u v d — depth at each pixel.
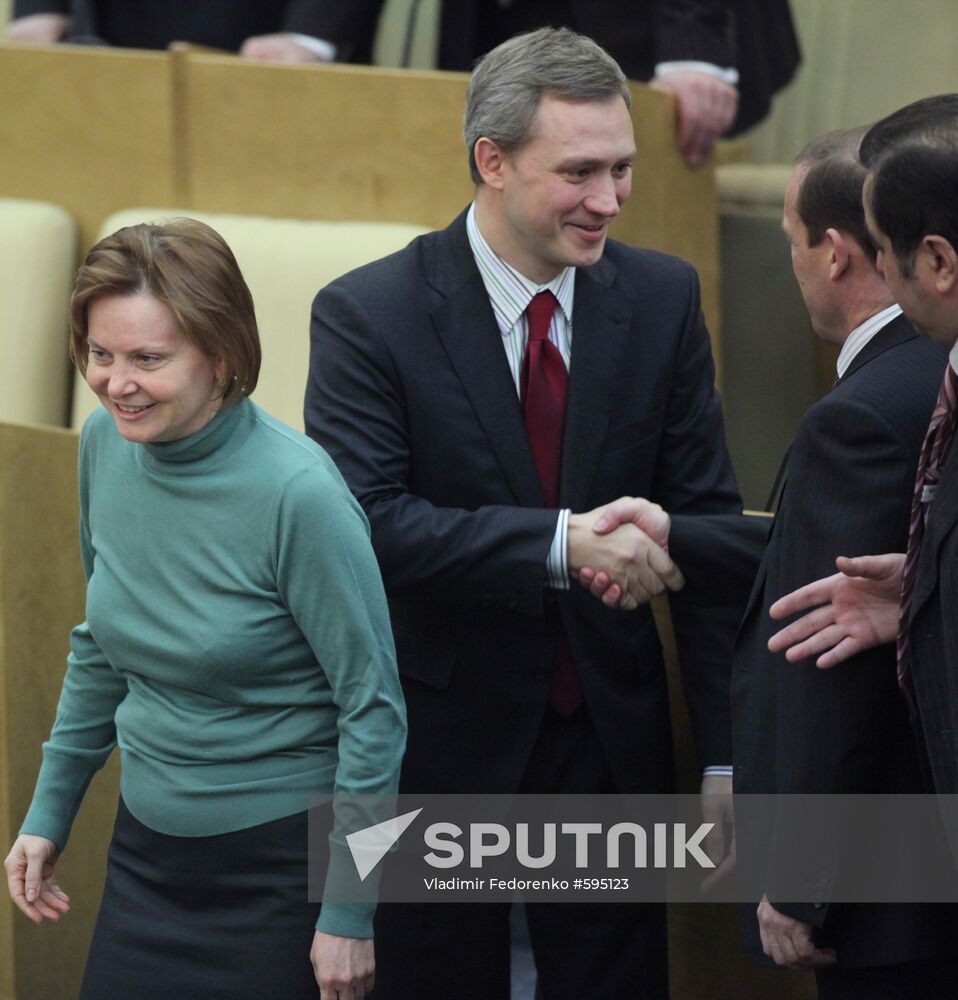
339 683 8.27
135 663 8.45
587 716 10.12
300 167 13.98
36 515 11.40
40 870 8.97
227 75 14.12
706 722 10.31
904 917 8.24
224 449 8.20
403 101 13.55
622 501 9.61
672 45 14.09
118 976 8.62
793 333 15.50
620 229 13.10
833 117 18.61
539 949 10.48
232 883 8.44
